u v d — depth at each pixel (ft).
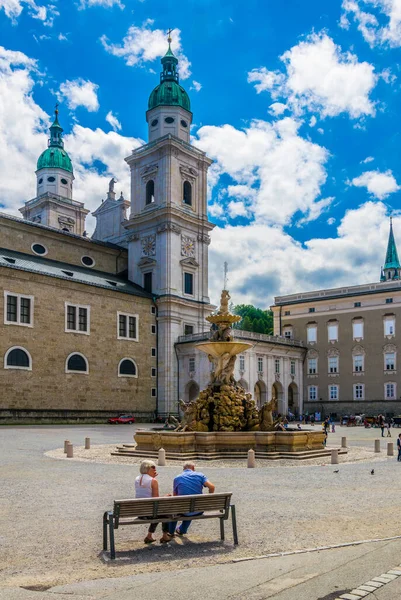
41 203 319.68
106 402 219.82
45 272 204.23
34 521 42.78
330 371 278.87
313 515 44.62
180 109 274.77
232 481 63.87
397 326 262.47
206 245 272.92
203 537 37.70
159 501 34.42
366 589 26.40
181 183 265.95
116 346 227.40
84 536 38.19
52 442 121.19
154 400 241.35
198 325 261.65
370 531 38.99
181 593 26.32
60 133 341.62
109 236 301.22
